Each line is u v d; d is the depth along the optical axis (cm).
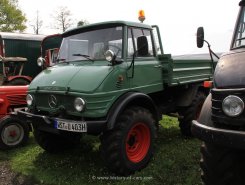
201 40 380
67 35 517
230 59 293
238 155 287
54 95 420
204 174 301
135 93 425
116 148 392
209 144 296
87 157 488
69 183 393
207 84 398
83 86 391
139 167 421
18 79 1036
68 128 389
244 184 297
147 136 440
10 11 2659
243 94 249
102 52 453
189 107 580
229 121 258
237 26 360
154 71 485
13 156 511
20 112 470
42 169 444
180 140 562
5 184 404
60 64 497
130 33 454
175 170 413
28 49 1180
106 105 392
